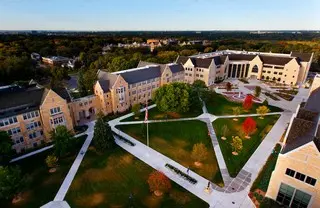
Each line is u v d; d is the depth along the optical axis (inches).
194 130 2623.0
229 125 2758.4
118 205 1562.5
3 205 1555.1
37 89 2389.3
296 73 4534.9
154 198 1616.6
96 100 3002.0
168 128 2667.3
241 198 1612.9
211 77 4591.5
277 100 3678.6
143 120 2883.9
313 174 1380.4
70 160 2059.5
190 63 4562.0
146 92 3587.6
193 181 1770.4
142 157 2097.7
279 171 1505.9
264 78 5073.8
